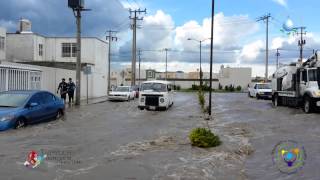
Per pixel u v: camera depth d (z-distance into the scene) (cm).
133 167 882
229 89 9588
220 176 823
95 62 4703
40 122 1689
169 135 1391
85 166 884
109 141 1245
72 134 1403
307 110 2420
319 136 1392
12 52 4669
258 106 3158
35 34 4666
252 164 939
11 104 1551
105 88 5044
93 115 2223
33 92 1675
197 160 967
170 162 939
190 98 4538
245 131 1543
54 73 3153
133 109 2706
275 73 3209
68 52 4831
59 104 1875
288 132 1516
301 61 2848
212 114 2359
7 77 2272
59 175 802
